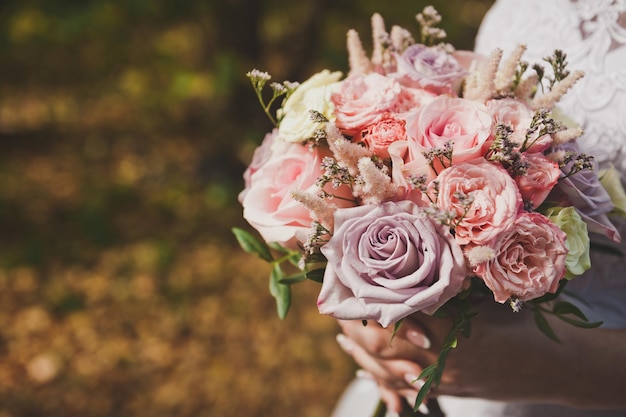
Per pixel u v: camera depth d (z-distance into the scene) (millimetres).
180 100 6125
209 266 4324
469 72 1188
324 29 5500
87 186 5215
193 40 6684
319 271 1068
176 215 4848
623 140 1247
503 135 996
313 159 1103
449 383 1238
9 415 3273
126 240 4586
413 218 971
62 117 6359
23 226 4703
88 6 4949
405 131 1048
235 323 3869
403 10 5805
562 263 988
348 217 986
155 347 3711
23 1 5535
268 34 5805
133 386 3467
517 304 976
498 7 1528
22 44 6609
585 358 1201
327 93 1098
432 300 939
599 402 1237
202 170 5207
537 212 1079
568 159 1057
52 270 4285
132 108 6391
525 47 1099
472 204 971
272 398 3396
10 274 4230
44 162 5594
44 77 7070
